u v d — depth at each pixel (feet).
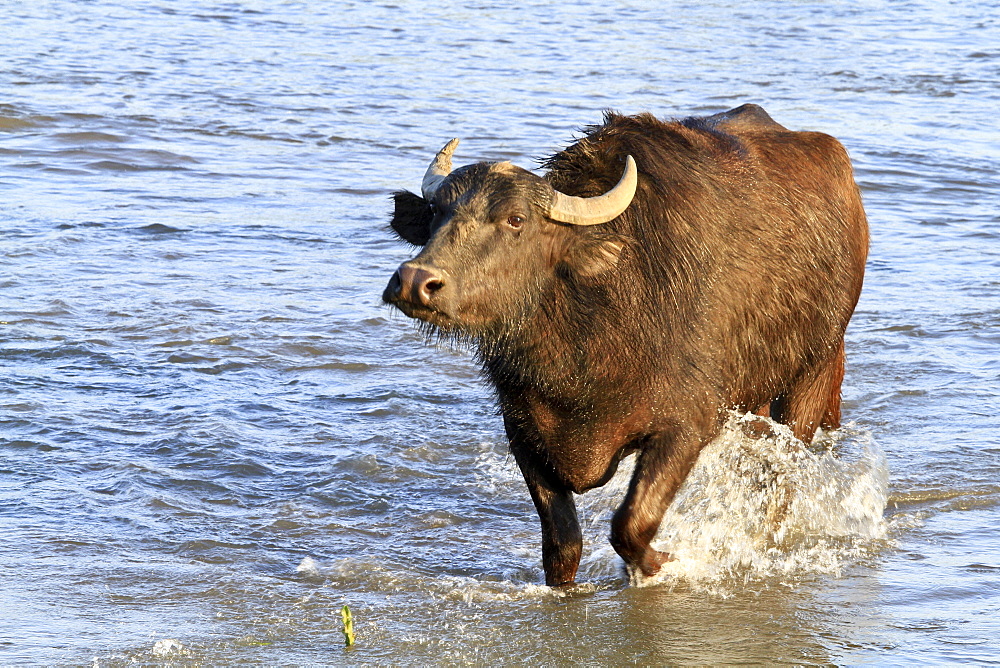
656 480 83.76
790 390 99.76
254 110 265.34
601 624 78.89
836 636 76.79
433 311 75.97
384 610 80.07
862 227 105.40
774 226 92.68
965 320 148.97
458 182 79.36
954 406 120.26
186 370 124.77
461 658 73.72
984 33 421.18
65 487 96.53
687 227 85.81
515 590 84.38
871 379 128.06
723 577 87.10
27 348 127.54
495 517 97.25
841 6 486.79
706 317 85.81
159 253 166.09
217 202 194.59
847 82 324.19
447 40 377.50
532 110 274.36
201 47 345.92
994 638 75.66
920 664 72.13
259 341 134.82
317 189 205.36
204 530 91.20
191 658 72.08
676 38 397.60
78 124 240.32
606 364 82.38
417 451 107.96
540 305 80.89
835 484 100.17
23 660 70.49
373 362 131.13
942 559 89.04
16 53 313.32
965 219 202.49
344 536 92.27
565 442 84.43
